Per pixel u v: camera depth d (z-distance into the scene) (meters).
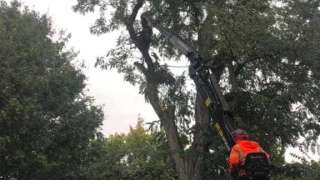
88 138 31.62
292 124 24.42
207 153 25.48
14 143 25.88
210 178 25.56
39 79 26.45
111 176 42.34
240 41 22.45
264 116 24.86
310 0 24.02
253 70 25.33
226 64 25.09
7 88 25.16
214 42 23.42
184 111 26.70
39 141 26.86
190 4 25.70
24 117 25.16
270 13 22.75
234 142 12.62
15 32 27.17
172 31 23.25
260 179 11.35
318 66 23.73
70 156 30.78
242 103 25.28
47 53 28.86
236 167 11.54
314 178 24.45
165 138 28.25
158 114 27.27
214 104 13.85
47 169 28.53
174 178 30.94
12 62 25.81
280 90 25.05
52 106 28.36
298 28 23.22
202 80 14.67
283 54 23.31
